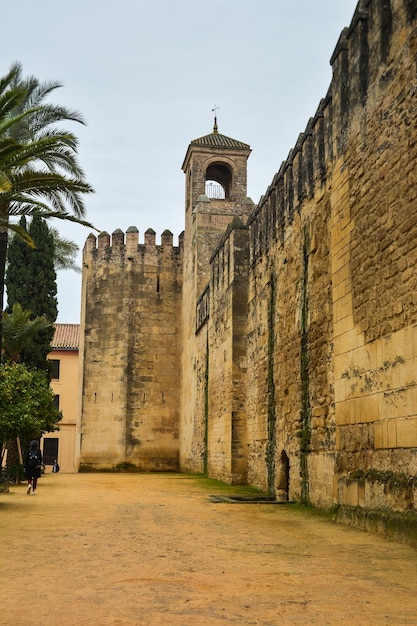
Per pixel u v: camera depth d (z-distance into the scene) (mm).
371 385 13758
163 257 48125
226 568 8672
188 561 9148
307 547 10633
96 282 47906
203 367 37062
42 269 41125
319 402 17578
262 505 18422
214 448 32312
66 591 7262
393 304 12914
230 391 28031
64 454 66625
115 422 45781
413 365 11969
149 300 47406
